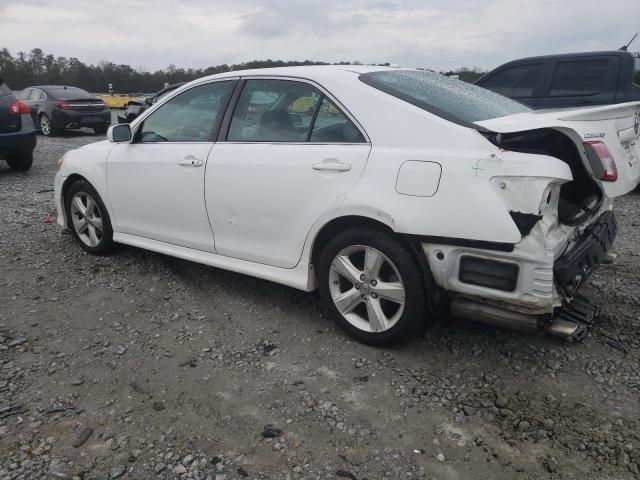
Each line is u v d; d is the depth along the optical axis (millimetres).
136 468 2279
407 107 3002
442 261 2836
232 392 2824
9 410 2631
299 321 3621
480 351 3223
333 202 3111
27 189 7602
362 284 3176
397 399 2771
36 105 15055
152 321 3598
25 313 3650
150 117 4250
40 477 2213
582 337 3197
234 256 3770
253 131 3607
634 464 2318
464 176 2707
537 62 7691
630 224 6008
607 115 2994
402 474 2271
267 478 2240
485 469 2303
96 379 2918
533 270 2629
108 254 4812
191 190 3832
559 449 2418
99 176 4477
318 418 2621
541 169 2566
